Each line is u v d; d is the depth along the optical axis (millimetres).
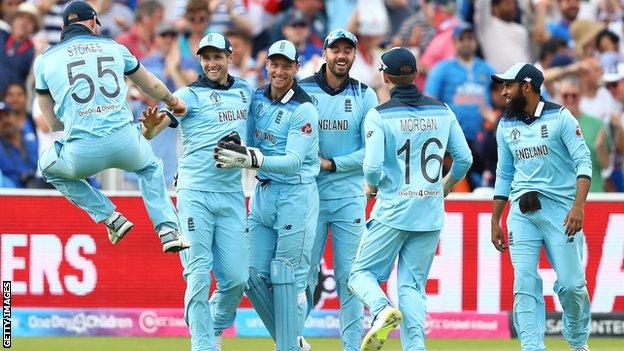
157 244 41281
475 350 38438
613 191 52156
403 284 30844
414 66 30422
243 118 31719
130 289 41250
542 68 56094
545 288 41438
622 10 61469
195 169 31484
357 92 33500
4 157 47281
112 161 29234
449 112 30750
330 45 32969
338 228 33625
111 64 29359
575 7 59875
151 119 30812
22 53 52062
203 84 31609
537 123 31672
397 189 30422
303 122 31656
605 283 40969
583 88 54625
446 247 41031
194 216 31359
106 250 41125
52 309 41000
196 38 54062
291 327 32188
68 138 29078
